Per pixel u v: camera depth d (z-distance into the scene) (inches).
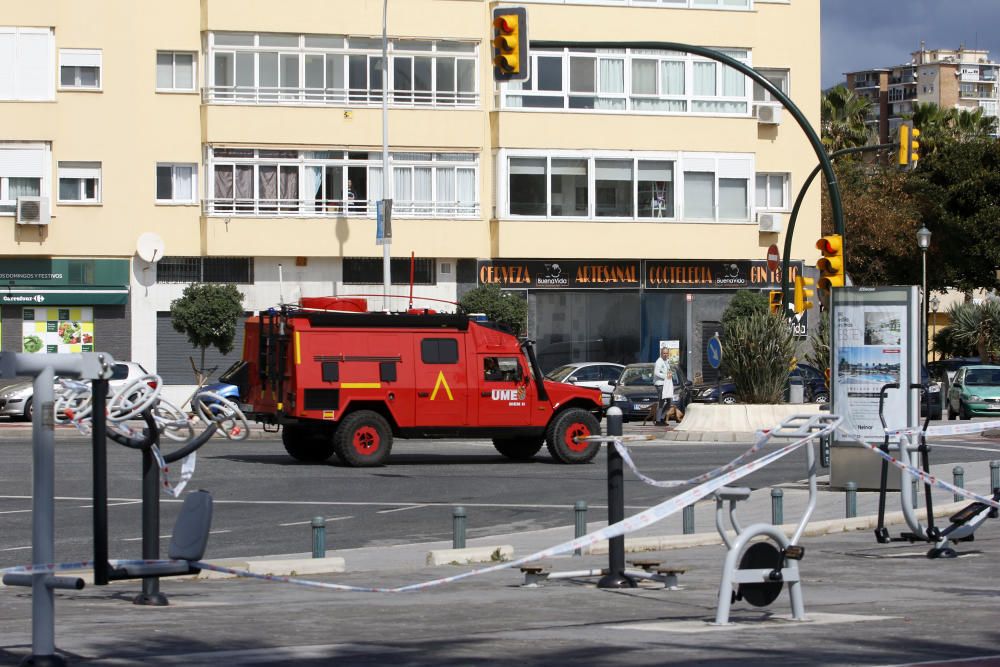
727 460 1092.5
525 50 973.2
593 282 1925.4
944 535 558.6
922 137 3088.1
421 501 814.5
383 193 1800.0
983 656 322.7
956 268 2672.2
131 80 1771.7
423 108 1867.6
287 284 1828.2
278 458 1091.9
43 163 1740.9
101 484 293.0
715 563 547.2
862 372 791.7
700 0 1977.1
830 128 2923.2
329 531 687.7
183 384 1786.4
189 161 1795.0
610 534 363.3
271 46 1820.9
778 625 375.9
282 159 1819.6
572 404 1085.1
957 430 577.9
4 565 556.1
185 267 1796.3
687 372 1969.7
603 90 1947.6
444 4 1875.0
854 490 682.2
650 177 1956.2
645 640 349.1
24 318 1743.4
